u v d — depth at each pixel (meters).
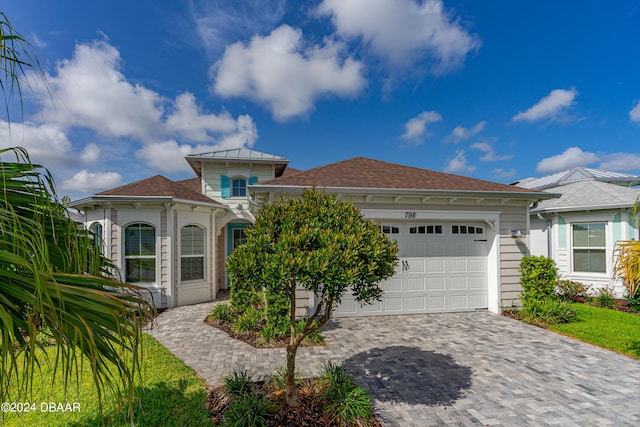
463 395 4.25
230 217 12.35
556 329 7.03
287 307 6.54
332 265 3.25
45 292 1.29
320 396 3.83
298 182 7.86
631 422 3.68
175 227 9.62
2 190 1.57
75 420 3.55
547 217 11.48
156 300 9.26
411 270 8.34
